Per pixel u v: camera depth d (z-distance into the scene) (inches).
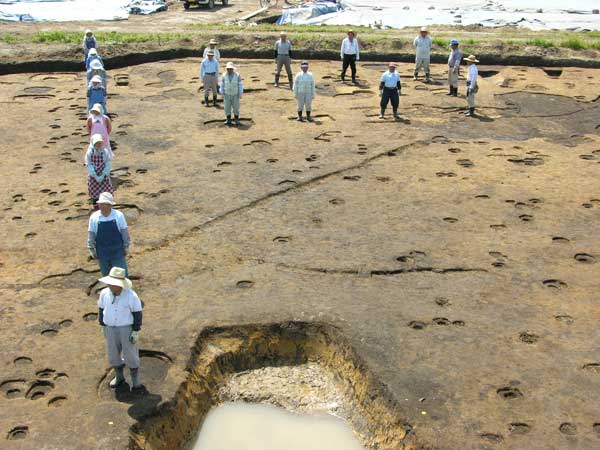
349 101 781.9
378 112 740.7
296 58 979.9
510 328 359.6
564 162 598.9
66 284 404.8
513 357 335.3
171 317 369.4
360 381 328.8
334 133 670.5
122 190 533.6
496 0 1610.5
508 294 392.2
